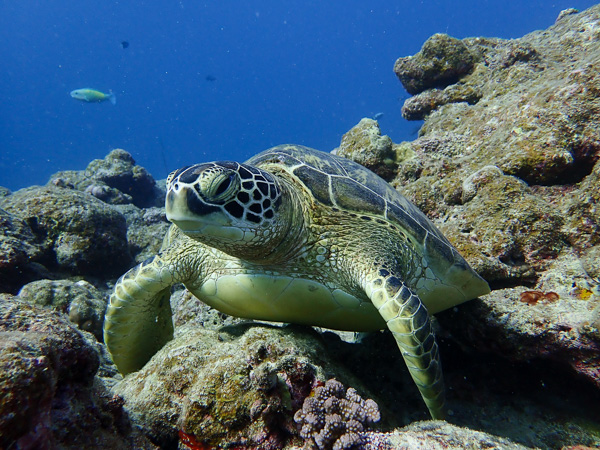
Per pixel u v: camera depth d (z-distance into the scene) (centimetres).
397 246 52
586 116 69
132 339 53
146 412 38
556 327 48
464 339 58
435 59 137
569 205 63
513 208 65
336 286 49
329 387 37
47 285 79
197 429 35
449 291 55
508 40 142
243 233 43
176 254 50
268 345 40
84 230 108
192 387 37
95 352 31
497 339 53
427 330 42
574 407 51
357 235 50
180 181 41
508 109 89
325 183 53
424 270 55
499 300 55
